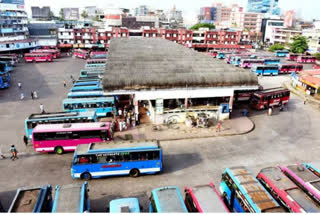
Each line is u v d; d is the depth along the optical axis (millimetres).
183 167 23422
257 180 17234
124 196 19375
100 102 34094
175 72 34031
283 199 16266
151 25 151250
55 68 72750
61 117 27547
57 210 14039
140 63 39156
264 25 173375
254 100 40406
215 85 32844
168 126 32281
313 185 16984
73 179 21453
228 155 25703
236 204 17094
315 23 138000
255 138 29828
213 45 109562
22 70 69125
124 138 28781
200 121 31969
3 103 41656
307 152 26797
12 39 95438
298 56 92125
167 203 14461
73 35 103812
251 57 79062
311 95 50312
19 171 22484
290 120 36312
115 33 105250
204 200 14875
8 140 28406
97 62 66562
